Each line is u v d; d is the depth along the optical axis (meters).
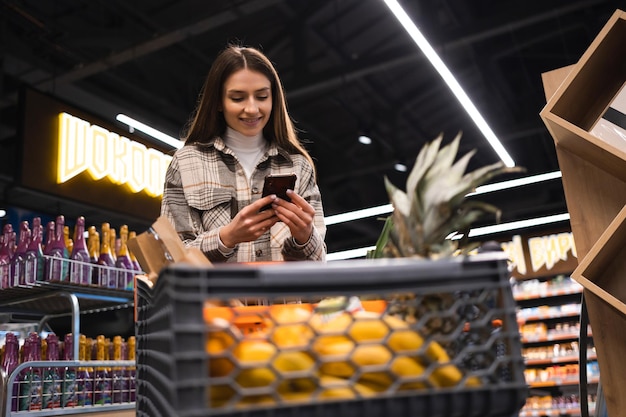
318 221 1.68
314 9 7.90
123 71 8.70
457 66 9.15
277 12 7.88
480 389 0.61
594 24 7.97
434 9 7.37
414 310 0.70
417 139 11.34
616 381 1.58
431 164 0.81
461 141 10.91
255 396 0.61
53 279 2.98
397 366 0.64
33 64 7.94
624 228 1.46
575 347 9.34
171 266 0.55
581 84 1.62
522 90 9.91
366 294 0.59
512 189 11.44
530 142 11.37
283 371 0.62
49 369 2.84
